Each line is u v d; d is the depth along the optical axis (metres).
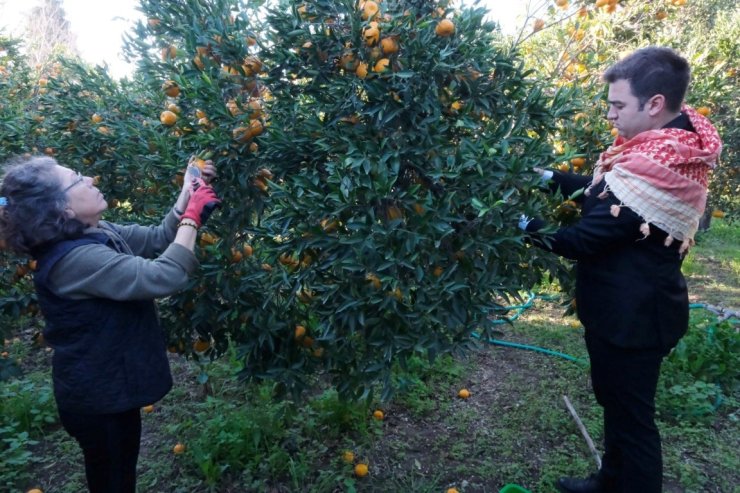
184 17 2.50
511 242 2.07
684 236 2.09
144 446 3.32
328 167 2.02
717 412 3.69
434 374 4.10
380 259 1.92
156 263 1.94
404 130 2.18
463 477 3.04
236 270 2.54
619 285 2.16
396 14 2.14
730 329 4.27
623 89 2.13
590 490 2.74
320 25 2.20
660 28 4.77
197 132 2.35
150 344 2.08
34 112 3.86
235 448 3.04
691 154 2.01
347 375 2.48
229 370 3.94
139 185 3.01
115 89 3.16
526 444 3.32
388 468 3.11
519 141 2.16
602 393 2.38
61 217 1.90
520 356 4.53
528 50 3.69
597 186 2.23
